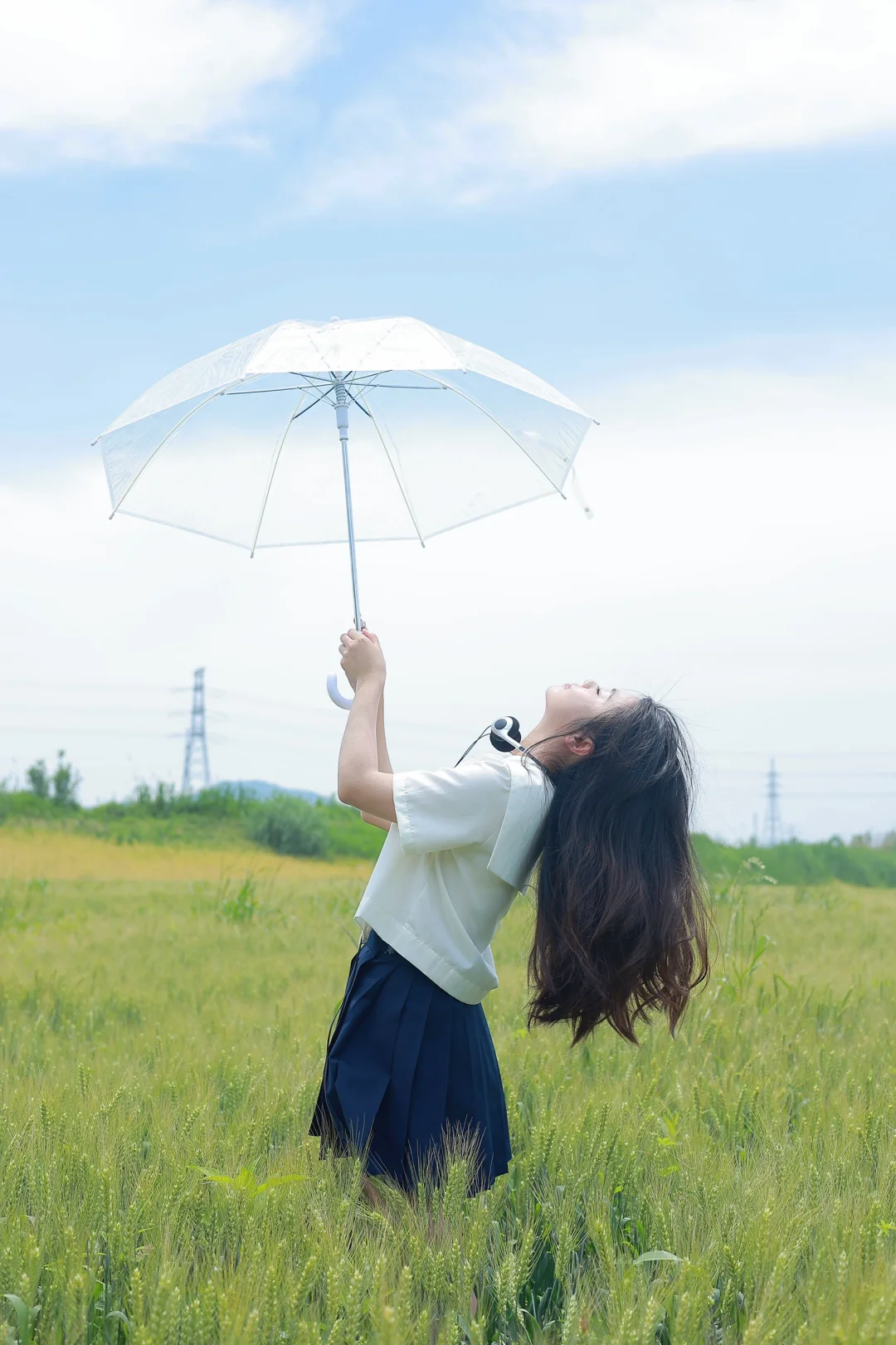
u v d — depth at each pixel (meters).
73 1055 4.76
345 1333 2.12
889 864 26.31
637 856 2.93
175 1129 3.33
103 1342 2.31
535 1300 2.61
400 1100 2.93
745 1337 2.10
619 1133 3.25
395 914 2.98
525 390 3.29
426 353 3.06
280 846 31.80
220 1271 2.34
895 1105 3.78
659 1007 3.18
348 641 3.17
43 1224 2.60
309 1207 2.71
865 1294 2.23
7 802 31.30
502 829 2.90
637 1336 2.07
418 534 3.83
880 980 7.18
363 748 2.99
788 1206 2.77
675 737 3.03
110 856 27.55
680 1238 2.74
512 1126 3.62
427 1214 2.72
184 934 10.41
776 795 75.56
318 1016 5.83
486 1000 6.10
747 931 9.39
